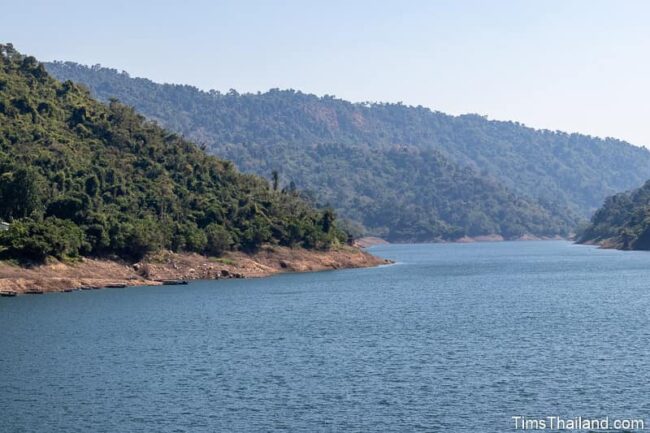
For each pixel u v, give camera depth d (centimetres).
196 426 6197
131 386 7425
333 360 8494
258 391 7175
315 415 6425
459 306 13462
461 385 7269
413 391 7088
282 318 12000
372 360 8462
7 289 15500
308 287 17525
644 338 9525
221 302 14300
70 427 6225
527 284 17962
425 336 9994
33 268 16462
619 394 6875
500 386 7212
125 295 15512
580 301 13975
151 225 19738
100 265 18012
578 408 6500
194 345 9550
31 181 18825
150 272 18650
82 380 7700
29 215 18738
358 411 6512
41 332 10619
